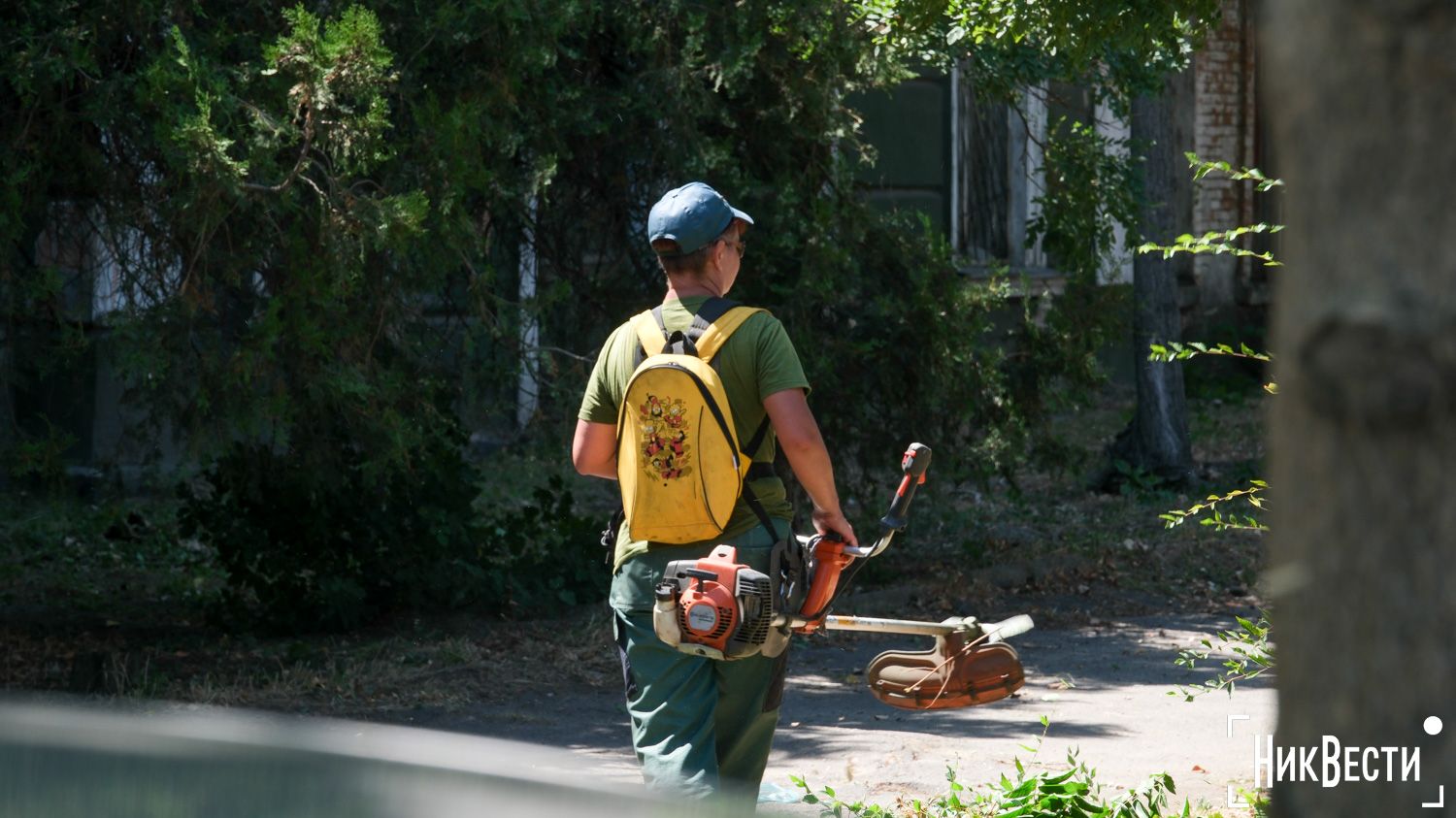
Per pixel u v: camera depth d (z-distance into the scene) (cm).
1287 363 265
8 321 1068
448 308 1330
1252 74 3322
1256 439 2684
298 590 1384
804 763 998
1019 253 2888
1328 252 255
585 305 1449
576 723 1123
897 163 2769
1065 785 814
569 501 1520
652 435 628
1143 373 2261
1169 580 1725
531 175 1266
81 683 1162
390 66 1124
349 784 232
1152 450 2258
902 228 1568
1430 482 249
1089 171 1678
